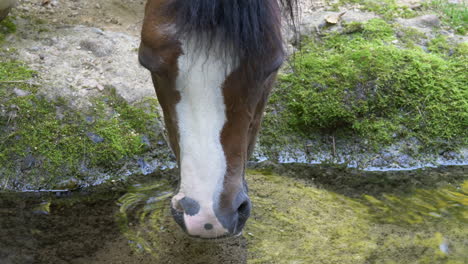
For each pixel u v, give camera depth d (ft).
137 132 13.94
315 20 17.07
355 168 13.96
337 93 14.67
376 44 16.10
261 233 11.10
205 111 8.08
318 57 15.66
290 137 14.49
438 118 14.62
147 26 8.29
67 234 10.97
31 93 13.85
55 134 13.35
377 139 14.35
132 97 14.51
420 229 11.34
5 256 10.21
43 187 12.75
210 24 7.68
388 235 11.12
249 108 8.36
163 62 8.09
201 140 8.09
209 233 8.02
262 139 14.37
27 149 13.08
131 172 13.41
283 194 12.58
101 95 14.42
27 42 15.58
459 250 10.66
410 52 15.70
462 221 11.63
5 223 11.28
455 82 15.20
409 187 13.06
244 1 7.68
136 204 12.09
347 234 11.14
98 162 13.25
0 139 13.10
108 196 12.48
